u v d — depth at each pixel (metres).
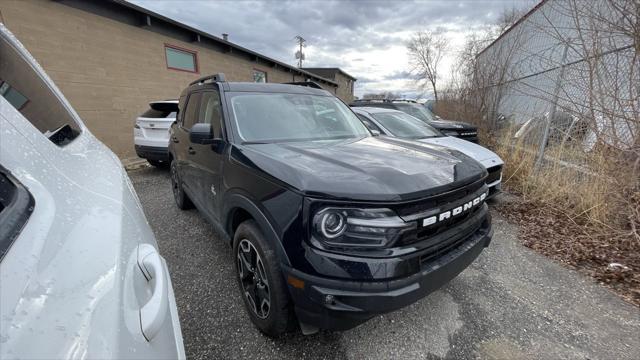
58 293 0.70
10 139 0.96
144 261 1.04
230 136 2.37
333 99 3.37
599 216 3.80
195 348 1.91
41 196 0.90
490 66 8.18
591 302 2.47
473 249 1.94
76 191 1.06
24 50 1.68
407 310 2.30
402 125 5.19
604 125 3.90
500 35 8.27
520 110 6.78
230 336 2.01
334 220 1.51
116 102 7.39
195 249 3.20
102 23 6.93
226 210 2.29
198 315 2.21
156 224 3.84
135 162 7.52
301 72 19.47
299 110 2.89
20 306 0.63
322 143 2.49
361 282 1.47
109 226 1.01
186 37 9.57
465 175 1.93
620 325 2.21
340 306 1.47
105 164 1.58
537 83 6.05
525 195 4.97
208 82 3.20
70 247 0.82
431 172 1.82
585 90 4.24
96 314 0.72
